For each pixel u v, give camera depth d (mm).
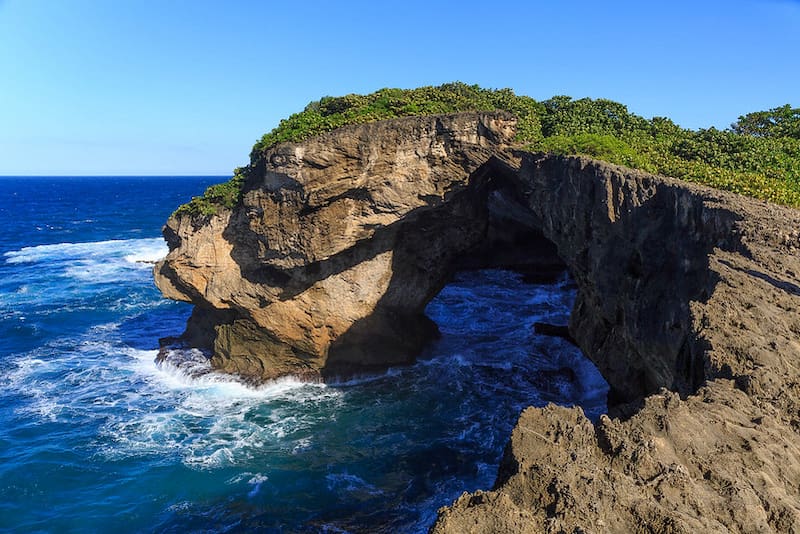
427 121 22562
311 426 22812
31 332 35688
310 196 22672
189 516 17531
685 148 24516
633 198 16750
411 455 20531
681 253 14461
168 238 28281
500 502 5668
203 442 21719
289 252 24109
